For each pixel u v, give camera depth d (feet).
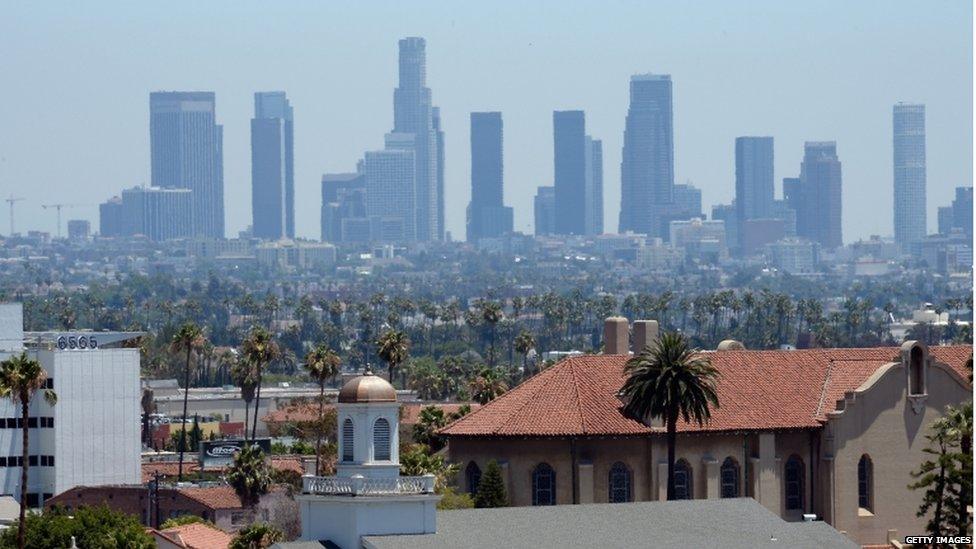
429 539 646.74
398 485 649.61
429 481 654.53
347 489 647.97
